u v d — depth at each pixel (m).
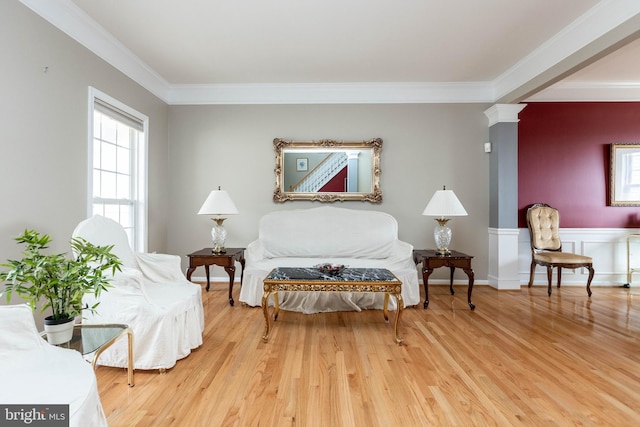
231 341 2.56
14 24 2.15
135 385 1.90
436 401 1.76
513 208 4.20
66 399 0.96
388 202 4.43
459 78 4.18
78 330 1.75
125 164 3.63
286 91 4.39
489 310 3.38
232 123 4.45
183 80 4.21
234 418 1.60
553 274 4.52
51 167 2.46
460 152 4.41
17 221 2.19
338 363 2.19
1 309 1.08
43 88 2.39
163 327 2.05
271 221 4.00
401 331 2.79
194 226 4.46
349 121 4.43
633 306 3.53
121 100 3.37
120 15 2.76
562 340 2.61
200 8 2.67
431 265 3.46
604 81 4.25
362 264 3.53
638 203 4.42
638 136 4.44
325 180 4.41
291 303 3.37
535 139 4.50
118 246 2.47
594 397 1.81
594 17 2.71
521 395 1.82
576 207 4.49
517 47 3.35
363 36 3.12
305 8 2.68
